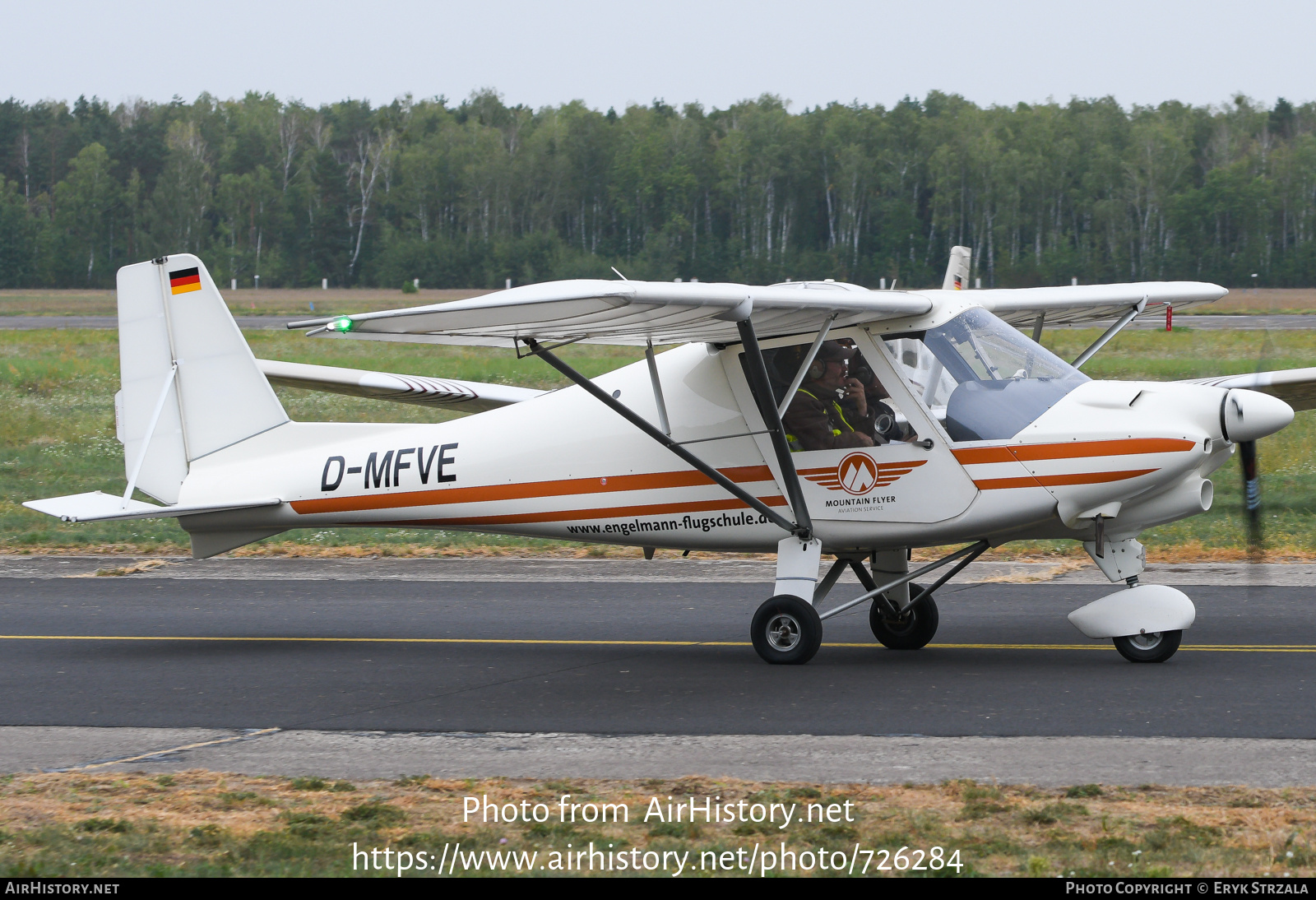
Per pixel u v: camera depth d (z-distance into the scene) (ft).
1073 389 66.23
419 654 76.38
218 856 41.34
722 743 54.75
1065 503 64.69
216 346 82.33
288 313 516.32
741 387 69.87
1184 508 65.51
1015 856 39.93
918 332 67.26
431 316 52.95
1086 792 45.96
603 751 54.03
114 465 158.71
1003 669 67.87
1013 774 49.06
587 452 73.61
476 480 75.97
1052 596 89.10
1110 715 57.47
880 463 67.41
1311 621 78.33
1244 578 93.81
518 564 108.27
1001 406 65.92
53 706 64.08
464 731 58.13
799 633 69.31
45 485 146.20
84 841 42.70
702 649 75.82
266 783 49.80
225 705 63.93
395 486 77.82
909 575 69.67
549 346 65.16
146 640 81.71
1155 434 62.95
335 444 80.38
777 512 69.87
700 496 71.41
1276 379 79.20
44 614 90.89
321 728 59.11
